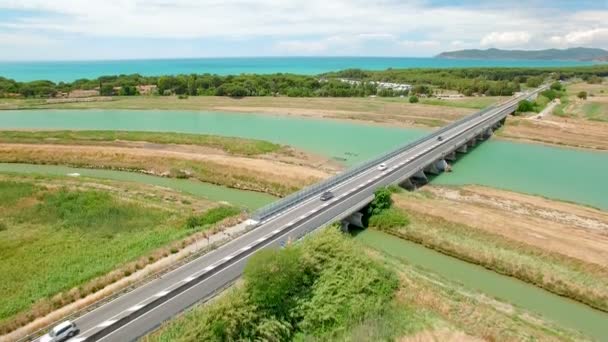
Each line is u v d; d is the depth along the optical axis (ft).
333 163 257.96
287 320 98.17
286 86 617.62
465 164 259.80
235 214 160.56
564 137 326.24
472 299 113.80
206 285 108.17
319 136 335.06
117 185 203.10
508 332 99.25
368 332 98.07
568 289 121.80
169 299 102.06
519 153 288.51
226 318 88.33
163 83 596.70
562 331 103.40
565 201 195.11
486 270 135.95
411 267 132.26
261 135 336.70
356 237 157.99
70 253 135.64
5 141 287.28
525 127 357.61
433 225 157.58
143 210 170.09
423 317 105.29
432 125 378.73
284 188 206.49
